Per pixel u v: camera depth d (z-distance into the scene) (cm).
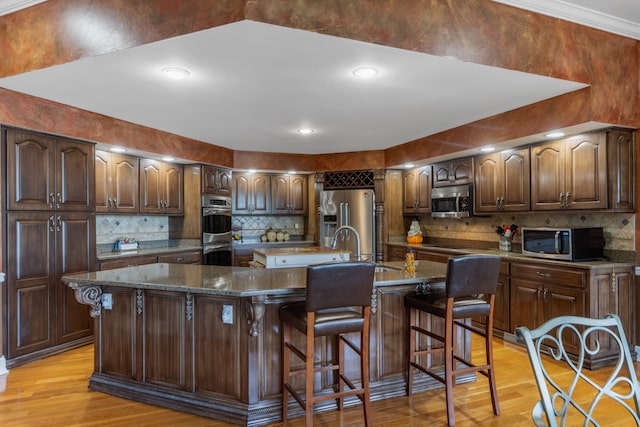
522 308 382
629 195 332
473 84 289
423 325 289
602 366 323
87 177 382
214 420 246
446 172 514
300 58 237
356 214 592
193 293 255
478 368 250
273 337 251
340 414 253
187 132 457
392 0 222
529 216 449
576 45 292
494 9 257
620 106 315
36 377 308
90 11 236
